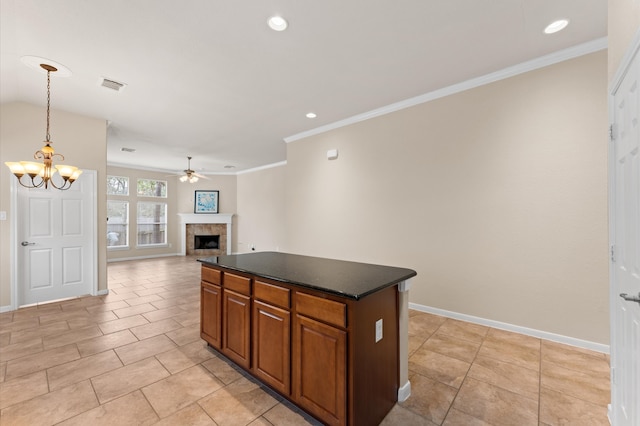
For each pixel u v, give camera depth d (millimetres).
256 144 5801
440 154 3385
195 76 3037
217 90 3369
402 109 3730
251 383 2086
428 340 2740
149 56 2656
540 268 2752
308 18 2164
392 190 3828
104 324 3174
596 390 1965
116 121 4410
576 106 2564
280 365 1846
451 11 2096
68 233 4082
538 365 2285
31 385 2029
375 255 4012
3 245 3572
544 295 2736
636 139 1271
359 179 4207
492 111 3014
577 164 2566
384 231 3910
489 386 2023
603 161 2461
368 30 2309
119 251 7699
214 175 9164
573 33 2344
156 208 8500
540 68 2734
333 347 1543
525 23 2225
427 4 2027
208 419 1712
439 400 1882
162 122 4469
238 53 2621
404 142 3709
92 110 3959
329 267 2209
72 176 3006
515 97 2875
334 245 4547
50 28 2236
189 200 8992
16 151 3627
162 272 6141
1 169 3559
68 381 2082
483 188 3074
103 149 4320
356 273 1973
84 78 3051
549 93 2691
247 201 8875
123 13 2082
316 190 4816
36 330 2996
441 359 2393
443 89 3328
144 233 8234
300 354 1721
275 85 3256
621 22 1447
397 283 1791
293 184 5219
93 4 1984
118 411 1770
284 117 4270
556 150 2662
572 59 2578
